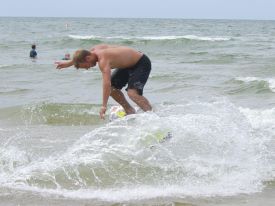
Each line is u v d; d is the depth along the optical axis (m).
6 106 18.36
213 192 8.19
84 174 9.01
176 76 27.69
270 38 74.88
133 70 11.13
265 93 21.28
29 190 8.26
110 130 10.91
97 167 9.30
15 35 86.69
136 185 8.55
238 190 8.29
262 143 11.12
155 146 10.20
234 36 82.75
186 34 90.50
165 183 8.62
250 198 7.90
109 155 9.84
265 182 8.70
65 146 11.71
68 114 16.66
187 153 9.98
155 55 45.66
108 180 8.76
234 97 20.48
